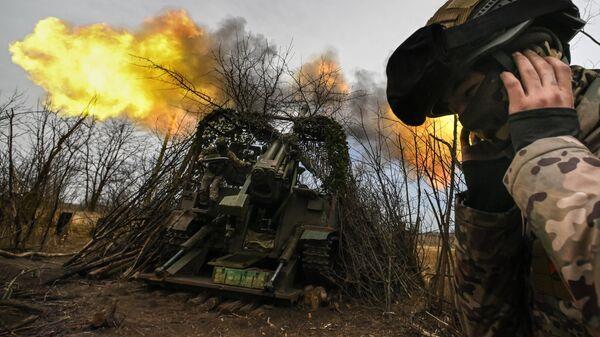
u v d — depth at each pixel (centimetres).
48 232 693
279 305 465
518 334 92
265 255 534
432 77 84
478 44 78
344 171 597
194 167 634
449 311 361
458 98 87
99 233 596
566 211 54
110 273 538
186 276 499
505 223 83
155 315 399
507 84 71
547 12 74
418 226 465
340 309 464
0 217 604
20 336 312
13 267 499
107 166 1037
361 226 557
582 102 73
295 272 517
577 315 70
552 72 70
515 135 67
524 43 77
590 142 69
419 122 98
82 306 398
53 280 477
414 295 453
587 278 51
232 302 449
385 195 521
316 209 566
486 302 89
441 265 388
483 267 87
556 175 58
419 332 370
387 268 501
